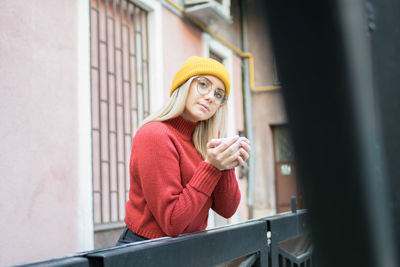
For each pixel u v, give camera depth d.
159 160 1.01
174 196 0.98
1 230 2.87
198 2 5.72
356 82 0.26
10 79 3.03
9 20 3.05
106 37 4.23
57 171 3.33
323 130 0.27
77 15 3.66
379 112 0.26
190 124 1.20
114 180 4.22
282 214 1.24
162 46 5.12
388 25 0.26
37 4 3.28
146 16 5.04
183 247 0.74
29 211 3.08
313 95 0.27
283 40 0.28
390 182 0.27
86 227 3.54
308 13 0.27
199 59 1.16
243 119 7.83
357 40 0.27
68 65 3.53
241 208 7.30
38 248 3.12
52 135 3.32
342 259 0.29
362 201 0.27
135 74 4.73
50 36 3.38
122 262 0.60
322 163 0.28
